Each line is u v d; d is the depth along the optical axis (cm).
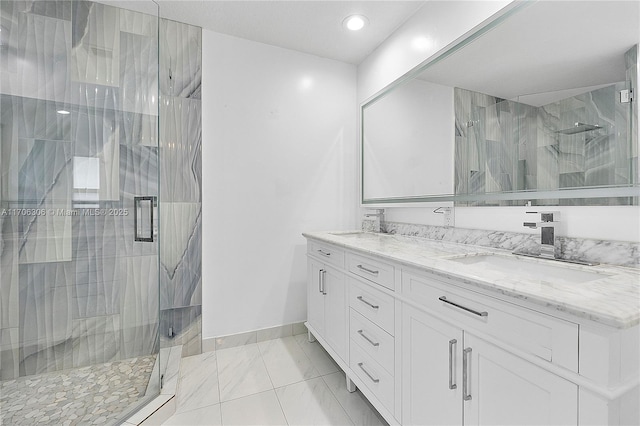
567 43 118
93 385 159
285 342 229
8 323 161
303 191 246
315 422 143
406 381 121
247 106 226
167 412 146
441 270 100
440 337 105
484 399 89
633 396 66
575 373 68
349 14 196
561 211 123
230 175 222
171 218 206
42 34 165
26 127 162
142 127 186
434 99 181
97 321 177
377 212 236
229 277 223
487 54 148
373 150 241
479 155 155
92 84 175
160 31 201
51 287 168
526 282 83
